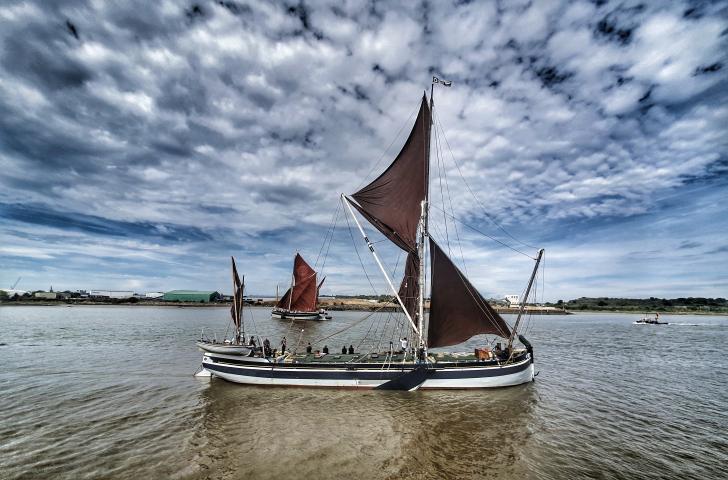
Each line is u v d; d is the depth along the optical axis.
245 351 30.23
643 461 17.20
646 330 93.88
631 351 53.06
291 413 23.52
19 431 19.69
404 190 33.44
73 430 19.97
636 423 22.22
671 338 72.12
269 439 19.30
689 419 23.02
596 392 29.22
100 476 15.05
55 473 15.23
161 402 25.41
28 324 82.31
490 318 31.62
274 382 29.53
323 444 18.75
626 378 34.50
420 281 31.55
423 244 32.16
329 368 29.28
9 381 30.61
